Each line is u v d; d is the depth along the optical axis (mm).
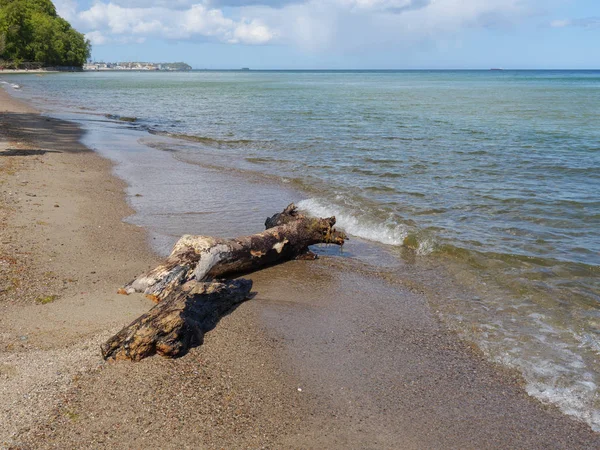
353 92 62531
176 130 24219
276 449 3846
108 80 98000
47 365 4625
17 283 6285
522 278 7266
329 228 8352
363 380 4805
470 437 4094
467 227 9625
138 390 4367
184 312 5227
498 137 21578
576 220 9992
